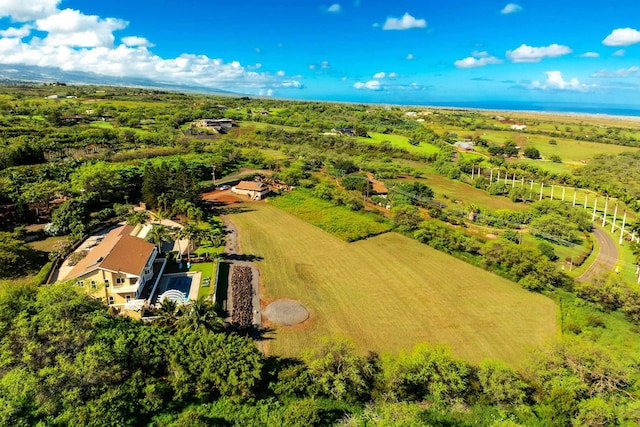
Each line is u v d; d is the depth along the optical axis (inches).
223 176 5954.7
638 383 1918.1
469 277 3221.0
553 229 4158.5
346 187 5561.0
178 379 1775.3
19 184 4042.8
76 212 3629.4
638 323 2647.6
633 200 4827.8
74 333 1817.2
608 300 2802.7
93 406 1585.9
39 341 1786.4
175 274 2970.0
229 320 2449.6
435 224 3959.2
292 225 4239.7
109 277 2454.5
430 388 1857.8
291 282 3011.8
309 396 1854.1
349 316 2605.8
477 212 4753.9
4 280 2714.1
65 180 4429.1
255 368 1804.9
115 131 7229.3
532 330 2541.8
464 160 7303.2
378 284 3048.7
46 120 7632.9
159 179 4370.1
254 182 5418.3
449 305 2792.8
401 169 6870.1
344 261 3425.2
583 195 5910.4
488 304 2827.3
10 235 3056.1
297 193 5329.7
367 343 2337.6
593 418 1679.4
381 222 4365.2
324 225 4175.7
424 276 3206.2
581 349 1996.8
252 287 2901.1
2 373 1727.4
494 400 1879.9
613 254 3880.4
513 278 3164.4
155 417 1699.1
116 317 2191.2
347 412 1798.7
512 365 2194.9
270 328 2421.3
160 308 2281.0
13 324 1812.3
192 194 4466.0
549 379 1958.7
